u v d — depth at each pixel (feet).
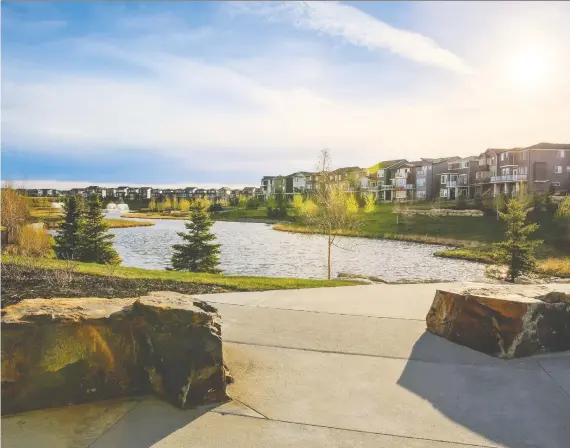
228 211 336.49
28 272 26.45
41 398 11.13
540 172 192.65
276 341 16.34
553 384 12.91
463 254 103.81
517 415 11.11
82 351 11.48
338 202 86.58
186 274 33.06
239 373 13.51
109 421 10.62
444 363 14.44
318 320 19.06
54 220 95.14
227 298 23.24
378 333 17.38
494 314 15.26
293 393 12.21
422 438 10.01
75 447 9.50
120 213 396.98
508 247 66.18
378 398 11.97
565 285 25.12
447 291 17.01
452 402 11.79
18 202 67.05
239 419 10.77
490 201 186.60
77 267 31.30
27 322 11.00
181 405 11.26
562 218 125.18
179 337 11.59
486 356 15.07
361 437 10.02
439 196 233.14
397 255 107.45
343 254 108.99
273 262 93.97
